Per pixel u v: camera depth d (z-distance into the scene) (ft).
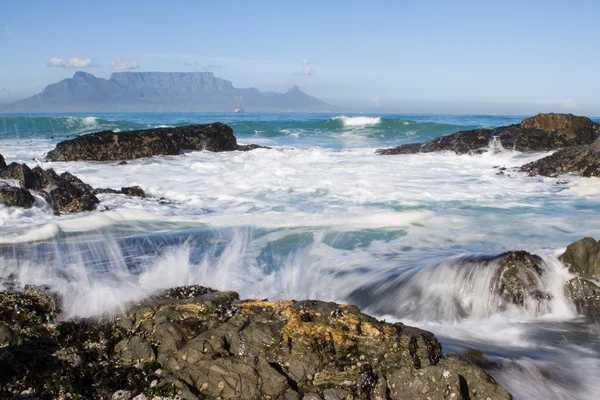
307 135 123.44
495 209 39.40
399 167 61.87
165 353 16.61
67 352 16.39
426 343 16.58
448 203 41.42
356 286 24.44
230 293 20.10
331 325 17.51
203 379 15.33
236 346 16.47
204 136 82.12
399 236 31.55
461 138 77.92
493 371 17.19
